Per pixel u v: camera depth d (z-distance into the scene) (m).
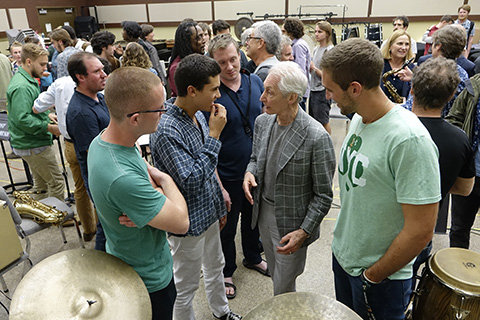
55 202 2.37
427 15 7.67
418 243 0.97
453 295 1.25
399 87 2.81
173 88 3.10
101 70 2.06
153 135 1.38
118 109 0.95
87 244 2.63
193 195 1.44
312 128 1.41
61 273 0.99
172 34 9.15
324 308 0.94
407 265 1.13
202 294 2.12
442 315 1.30
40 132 2.65
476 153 1.89
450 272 1.30
